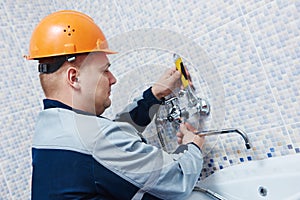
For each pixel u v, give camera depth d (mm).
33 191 745
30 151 1374
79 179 686
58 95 776
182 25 995
